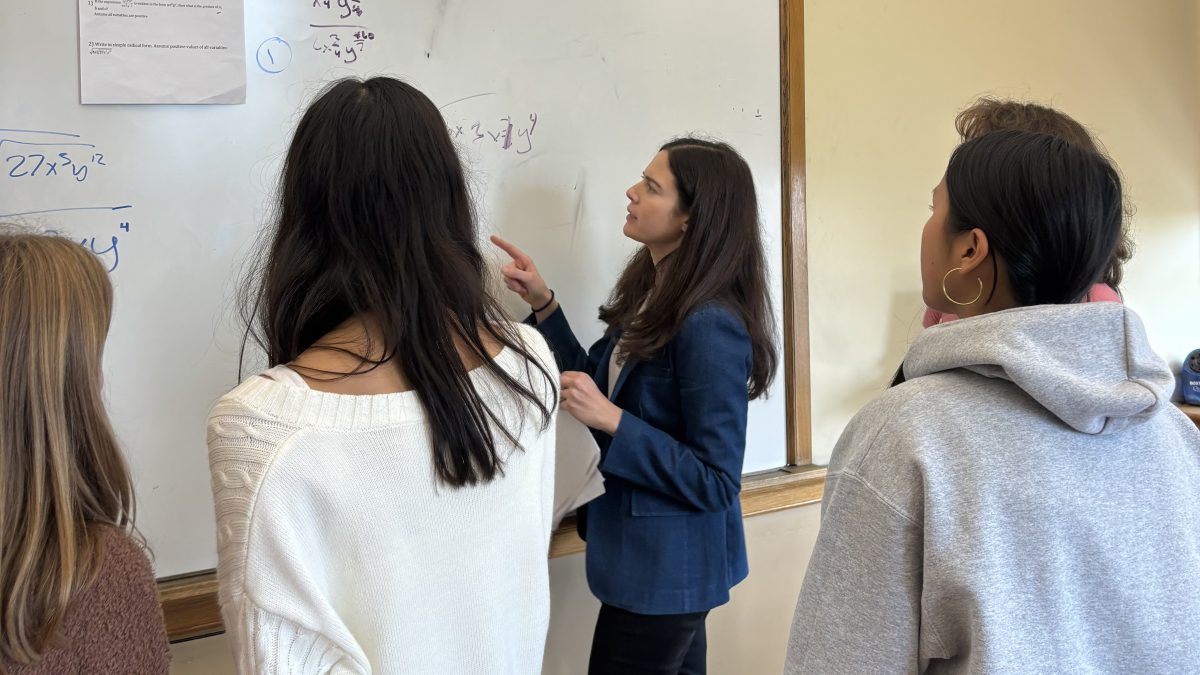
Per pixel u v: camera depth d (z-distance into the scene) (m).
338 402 0.61
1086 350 0.64
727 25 1.61
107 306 0.61
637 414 1.21
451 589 0.66
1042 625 0.62
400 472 0.62
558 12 1.41
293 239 0.66
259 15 1.16
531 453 0.73
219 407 0.61
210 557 1.18
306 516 0.59
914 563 0.65
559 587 1.49
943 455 0.64
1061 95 2.20
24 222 1.04
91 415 0.58
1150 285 2.42
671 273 1.18
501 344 0.73
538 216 1.42
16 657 0.50
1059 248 0.66
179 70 1.12
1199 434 0.74
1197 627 0.65
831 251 1.80
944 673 0.68
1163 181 2.43
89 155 1.08
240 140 1.16
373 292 0.63
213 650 1.19
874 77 1.84
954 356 0.68
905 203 1.91
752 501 1.66
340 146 0.63
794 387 1.73
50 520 0.54
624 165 1.50
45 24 1.04
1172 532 0.66
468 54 1.33
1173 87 2.44
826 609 0.69
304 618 0.58
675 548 1.16
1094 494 0.64
